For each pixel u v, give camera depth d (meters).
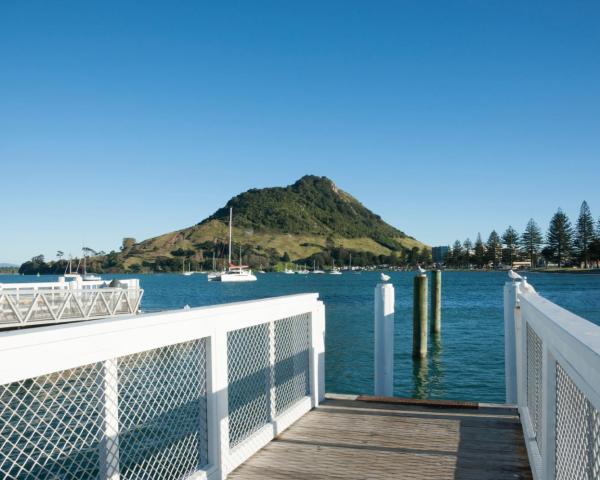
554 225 121.31
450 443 4.95
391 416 5.89
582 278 103.88
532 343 4.43
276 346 5.52
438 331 23.02
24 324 17.56
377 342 7.85
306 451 4.78
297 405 5.84
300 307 5.97
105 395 3.04
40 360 2.58
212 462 4.04
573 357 2.14
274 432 5.17
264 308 4.98
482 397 12.93
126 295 21.53
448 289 74.12
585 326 2.43
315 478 4.14
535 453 4.06
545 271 128.25
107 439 3.04
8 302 17.34
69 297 18.98
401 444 4.93
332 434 5.27
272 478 4.16
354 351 19.88
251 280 120.50
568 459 2.62
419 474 4.20
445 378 14.95
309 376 6.34
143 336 3.29
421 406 6.33
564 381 2.69
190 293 78.88
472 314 35.81
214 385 4.07
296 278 146.75
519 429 5.36
